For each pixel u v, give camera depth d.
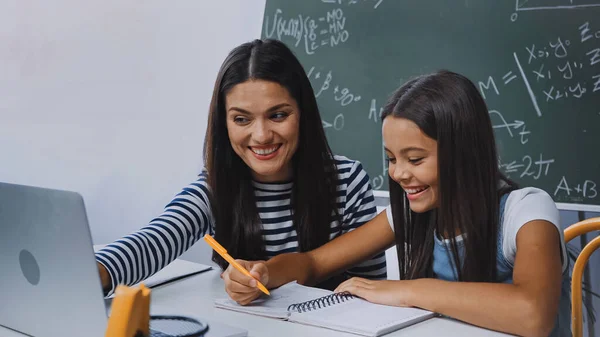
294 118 1.47
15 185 0.97
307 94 1.51
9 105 2.97
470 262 1.29
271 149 1.47
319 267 1.51
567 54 2.21
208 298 1.34
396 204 1.43
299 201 1.59
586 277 2.18
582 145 2.20
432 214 1.39
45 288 1.00
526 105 2.27
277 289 1.36
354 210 1.67
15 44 2.95
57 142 3.00
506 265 1.30
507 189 1.33
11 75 2.96
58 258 0.96
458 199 1.27
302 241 1.61
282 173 1.59
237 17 2.89
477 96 1.29
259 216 1.59
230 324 1.16
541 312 1.10
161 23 2.96
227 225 1.56
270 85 1.43
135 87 2.99
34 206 0.95
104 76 2.98
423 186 1.30
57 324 1.01
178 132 2.99
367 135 2.53
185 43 2.95
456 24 2.37
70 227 0.92
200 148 2.97
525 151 2.28
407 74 2.46
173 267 1.59
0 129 2.98
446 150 1.25
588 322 2.18
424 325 1.15
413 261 1.43
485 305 1.13
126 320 0.64
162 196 3.01
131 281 1.34
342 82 2.58
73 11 2.95
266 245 1.60
